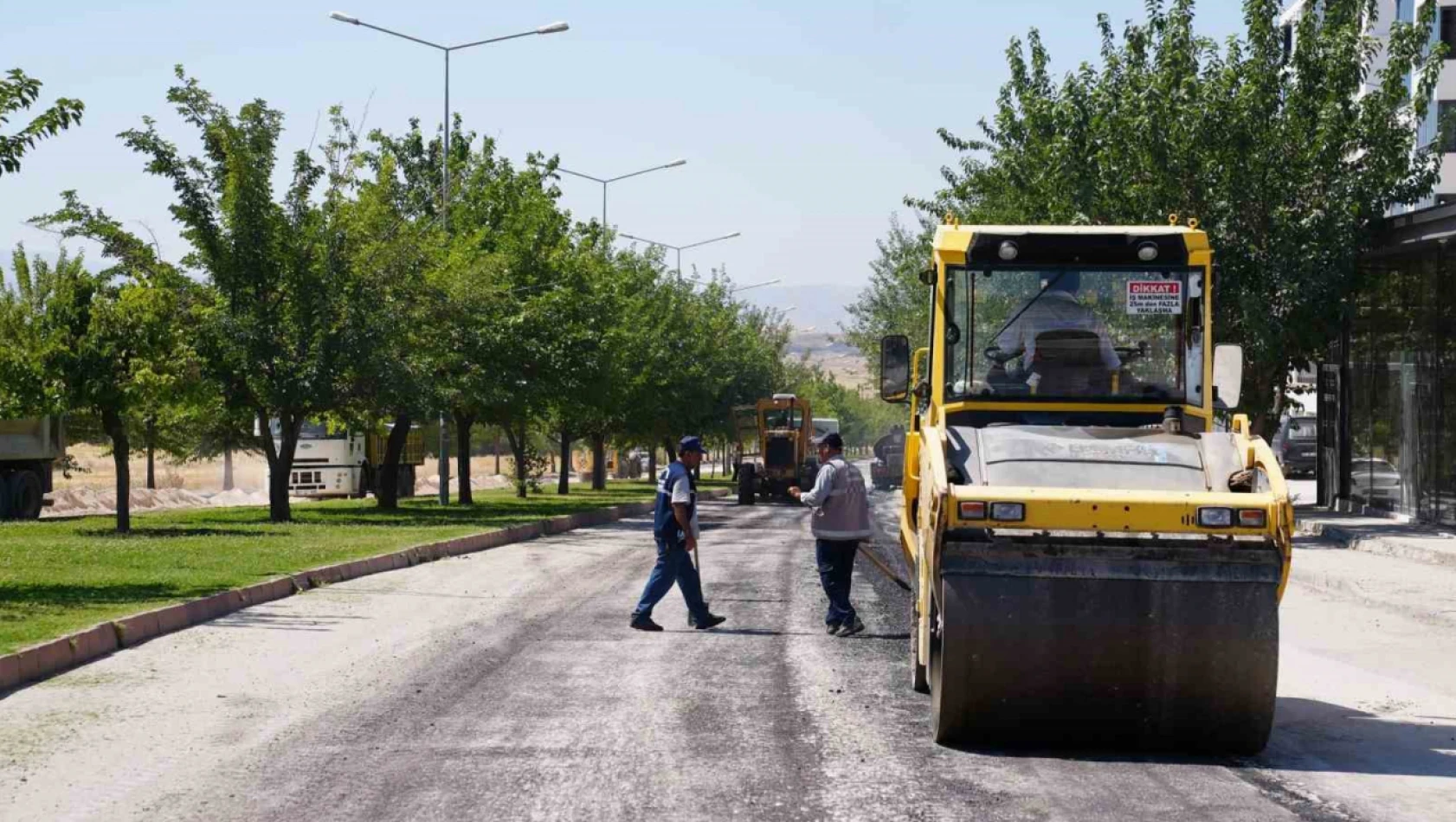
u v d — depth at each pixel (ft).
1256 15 110.22
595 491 226.17
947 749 35.45
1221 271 107.45
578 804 29.68
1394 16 208.54
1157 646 34.19
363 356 118.01
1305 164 107.45
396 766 33.01
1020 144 126.72
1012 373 42.88
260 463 290.97
